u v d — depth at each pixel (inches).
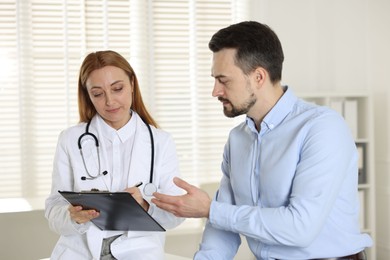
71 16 146.6
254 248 65.8
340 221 61.5
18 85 143.0
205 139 157.6
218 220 59.6
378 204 164.2
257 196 64.6
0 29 141.9
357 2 164.6
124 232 83.2
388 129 159.0
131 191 78.7
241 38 60.3
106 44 149.2
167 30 154.3
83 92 88.0
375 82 163.0
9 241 140.2
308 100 156.0
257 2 159.3
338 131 59.6
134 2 151.2
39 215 141.8
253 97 61.8
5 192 142.8
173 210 61.3
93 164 85.2
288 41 162.7
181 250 153.5
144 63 152.7
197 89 156.7
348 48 164.1
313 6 164.2
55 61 145.8
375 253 155.9
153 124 91.7
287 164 60.8
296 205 57.3
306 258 61.5
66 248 83.6
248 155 65.6
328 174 57.7
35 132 144.6
